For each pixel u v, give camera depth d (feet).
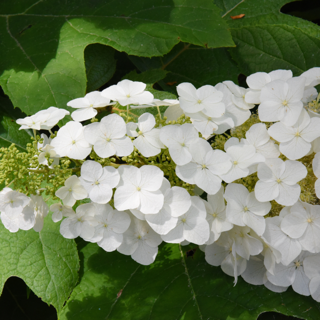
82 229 2.56
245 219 2.56
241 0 3.10
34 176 2.51
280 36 2.97
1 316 2.89
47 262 2.67
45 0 2.93
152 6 2.89
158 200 2.50
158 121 2.56
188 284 2.73
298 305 2.67
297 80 2.56
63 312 2.67
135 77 2.92
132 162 2.53
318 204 2.64
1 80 2.78
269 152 2.57
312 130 2.54
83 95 2.75
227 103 2.62
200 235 2.55
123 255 2.77
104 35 2.85
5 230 2.70
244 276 2.70
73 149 2.51
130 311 2.69
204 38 2.84
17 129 2.85
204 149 2.53
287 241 2.57
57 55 2.82
